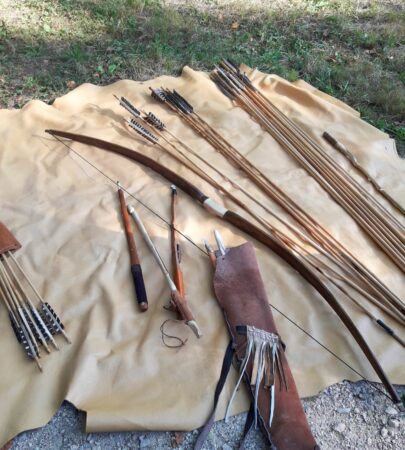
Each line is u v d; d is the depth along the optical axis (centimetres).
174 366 209
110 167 292
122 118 332
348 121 356
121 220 264
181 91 363
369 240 278
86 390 197
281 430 190
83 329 217
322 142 335
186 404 197
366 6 531
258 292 229
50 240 251
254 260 241
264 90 377
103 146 299
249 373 205
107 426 187
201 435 190
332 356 221
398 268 266
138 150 310
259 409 196
